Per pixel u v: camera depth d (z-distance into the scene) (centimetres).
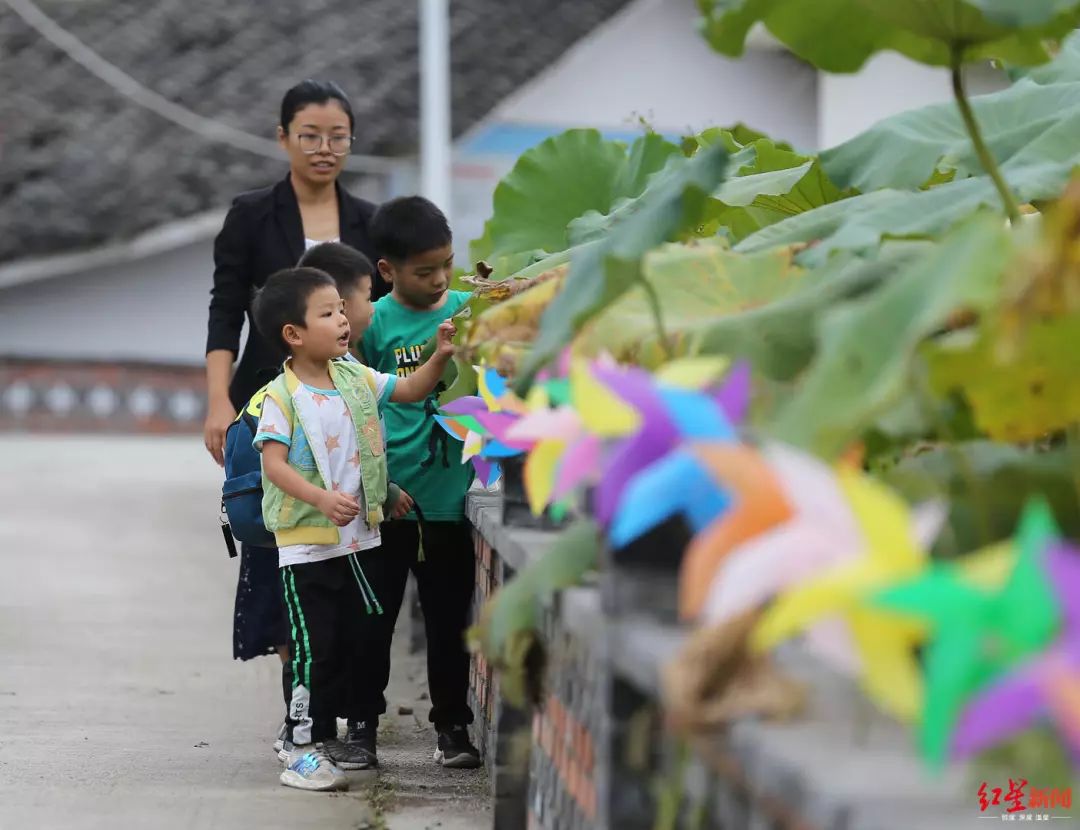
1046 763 286
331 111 956
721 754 319
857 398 354
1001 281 356
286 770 782
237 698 995
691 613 313
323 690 789
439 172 2752
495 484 898
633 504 338
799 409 361
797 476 301
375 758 812
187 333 3556
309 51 3381
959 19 487
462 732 826
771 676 322
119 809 727
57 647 1153
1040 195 607
